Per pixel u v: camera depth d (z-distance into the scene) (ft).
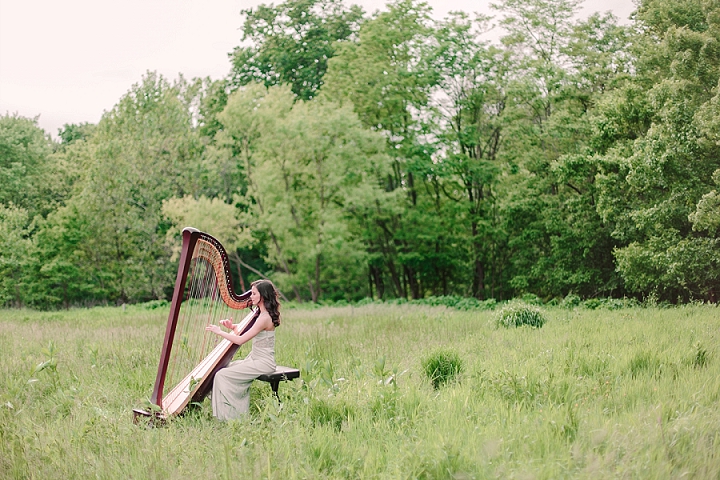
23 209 117.91
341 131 102.12
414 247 117.39
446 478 15.07
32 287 118.83
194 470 15.89
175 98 128.47
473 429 18.29
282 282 108.99
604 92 94.02
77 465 16.71
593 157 79.87
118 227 120.16
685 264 65.51
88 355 35.01
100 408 23.63
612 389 23.25
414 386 23.75
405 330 46.60
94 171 122.21
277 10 129.08
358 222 116.47
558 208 98.37
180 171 122.93
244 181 121.39
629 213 74.90
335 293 131.44
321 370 27.94
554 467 15.05
